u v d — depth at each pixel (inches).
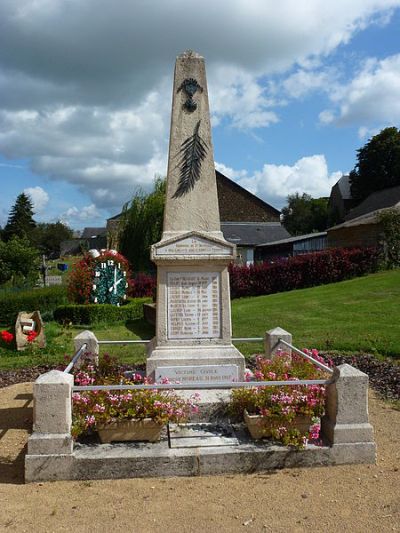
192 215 258.4
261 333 470.3
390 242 929.5
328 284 858.8
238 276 897.5
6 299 669.9
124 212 1240.8
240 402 205.0
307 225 2979.8
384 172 2130.9
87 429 196.2
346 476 174.9
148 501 158.7
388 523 144.5
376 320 497.0
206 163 261.6
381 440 211.2
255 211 1818.4
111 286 697.0
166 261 247.6
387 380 305.6
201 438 191.5
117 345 454.0
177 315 251.8
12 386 314.7
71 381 180.5
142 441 190.5
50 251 3513.8
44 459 173.8
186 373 239.6
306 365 225.1
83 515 150.5
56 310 661.9
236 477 176.1
